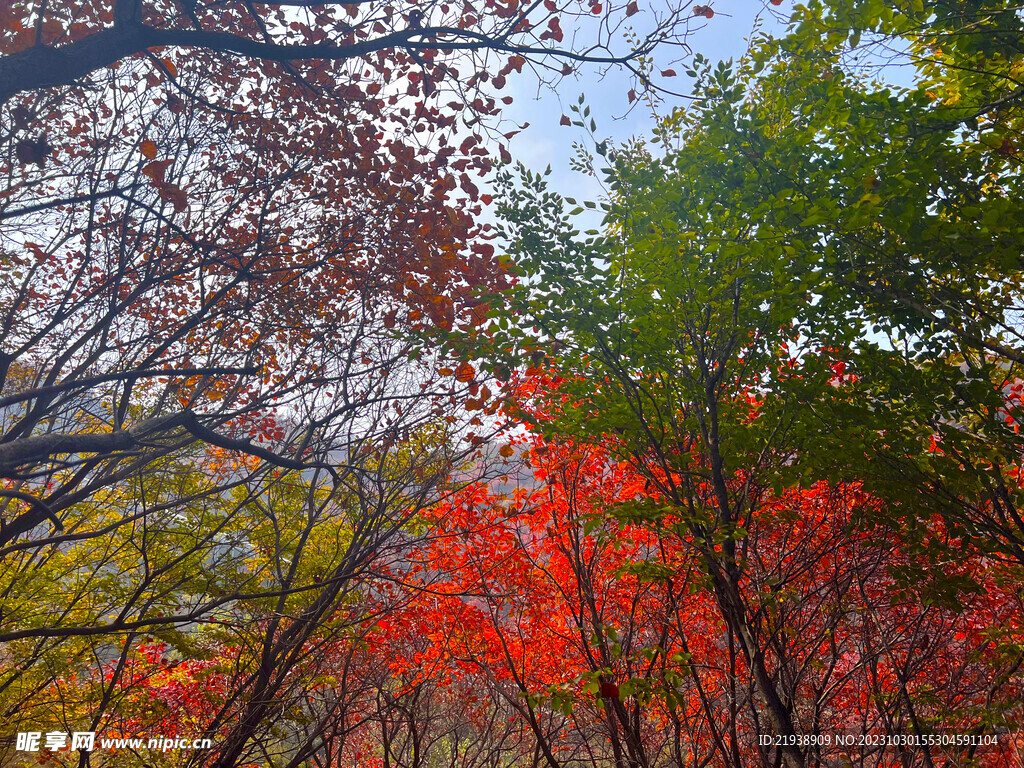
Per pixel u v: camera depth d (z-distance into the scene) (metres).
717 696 7.97
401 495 8.29
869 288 5.82
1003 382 6.43
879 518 6.31
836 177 5.71
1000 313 5.84
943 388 5.93
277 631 9.14
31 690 7.59
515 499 9.33
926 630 8.52
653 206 6.30
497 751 11.31
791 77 6.29
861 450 5.77
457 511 9.55
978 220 5.26
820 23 5.07
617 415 6.80
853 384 6.54
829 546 7.81
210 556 9.08
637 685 5.59
